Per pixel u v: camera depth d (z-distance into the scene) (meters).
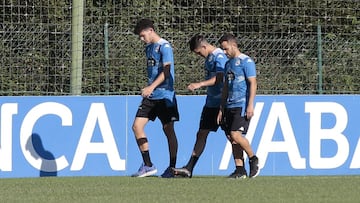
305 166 41.62
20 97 39.72
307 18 45.66
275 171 41.38
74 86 42.06
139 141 38.00
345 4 46.09
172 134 38.00
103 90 43.41
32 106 39.84
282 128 41.44
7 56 43.41
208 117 37.56
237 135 36.47
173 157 38.12
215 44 44.31
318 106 41.75
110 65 43.41
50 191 32.09
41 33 43.84
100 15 45.97
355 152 42.00
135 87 43.50
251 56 44.31
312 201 28.84
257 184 34.34
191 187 33.16
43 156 39.88
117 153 40.50
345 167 41.94
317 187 33.28
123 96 40.62
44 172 39.94
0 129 39.56
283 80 43.97
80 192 31.67
